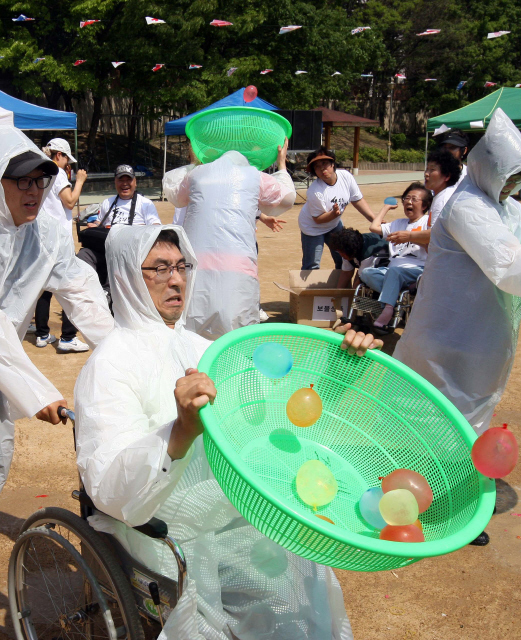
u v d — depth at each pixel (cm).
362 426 239
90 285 305
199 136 508
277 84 2428
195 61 2195
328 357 241
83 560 220
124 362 218
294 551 173
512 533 370
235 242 452
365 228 1502
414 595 317
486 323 340
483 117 1494
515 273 306
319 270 710
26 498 393
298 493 205
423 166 4072
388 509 191
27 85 2150
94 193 2205
